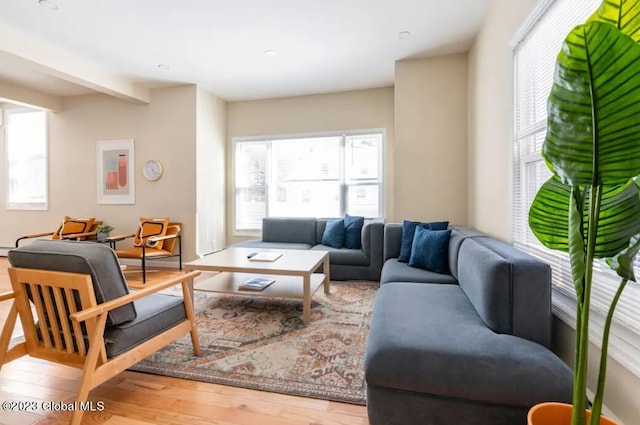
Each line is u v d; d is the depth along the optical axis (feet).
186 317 6.37
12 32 9.70
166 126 14.88
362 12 8.93
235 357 6.38
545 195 3.36
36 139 16.76
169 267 14.85
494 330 4.71
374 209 15.44
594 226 2.54
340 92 15.64
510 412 3.86
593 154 2.35
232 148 17.15
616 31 2.06
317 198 16.24
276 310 9.03
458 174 11.69
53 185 16.51
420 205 12.04
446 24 9.60
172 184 14.90
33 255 4.80
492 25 8.61
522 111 6.89
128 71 13.00
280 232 15.01
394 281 7.93
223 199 16.92
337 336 7.29
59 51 11.07
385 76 13.78
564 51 2.30
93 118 15.83
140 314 5.46
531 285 4.58
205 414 4.75
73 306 4.71
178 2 8.37
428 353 4.11
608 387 3.92
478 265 5.42
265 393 5.27
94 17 9.03
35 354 5.15
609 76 2.17
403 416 4.18
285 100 16.40
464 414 3.99
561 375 3.75
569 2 4.96
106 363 4.66
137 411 4.81
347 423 4.58
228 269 8.45
